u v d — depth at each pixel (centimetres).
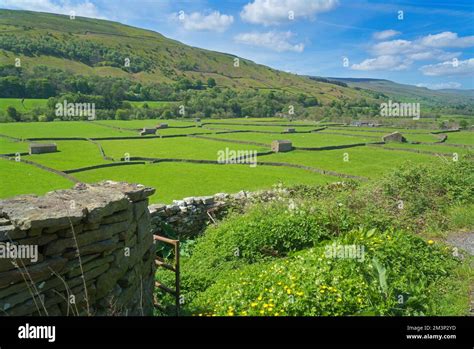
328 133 9094
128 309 582
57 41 18838
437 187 1402
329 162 5334
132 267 608
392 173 1516
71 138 7550
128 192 627
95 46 19762
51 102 11062
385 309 623
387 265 809
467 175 1476
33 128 9019
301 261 827
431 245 978
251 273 839
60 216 460
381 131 9500
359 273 750
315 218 1112
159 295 809
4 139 7375
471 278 806
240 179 4097
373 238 929
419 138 8025
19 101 11338
